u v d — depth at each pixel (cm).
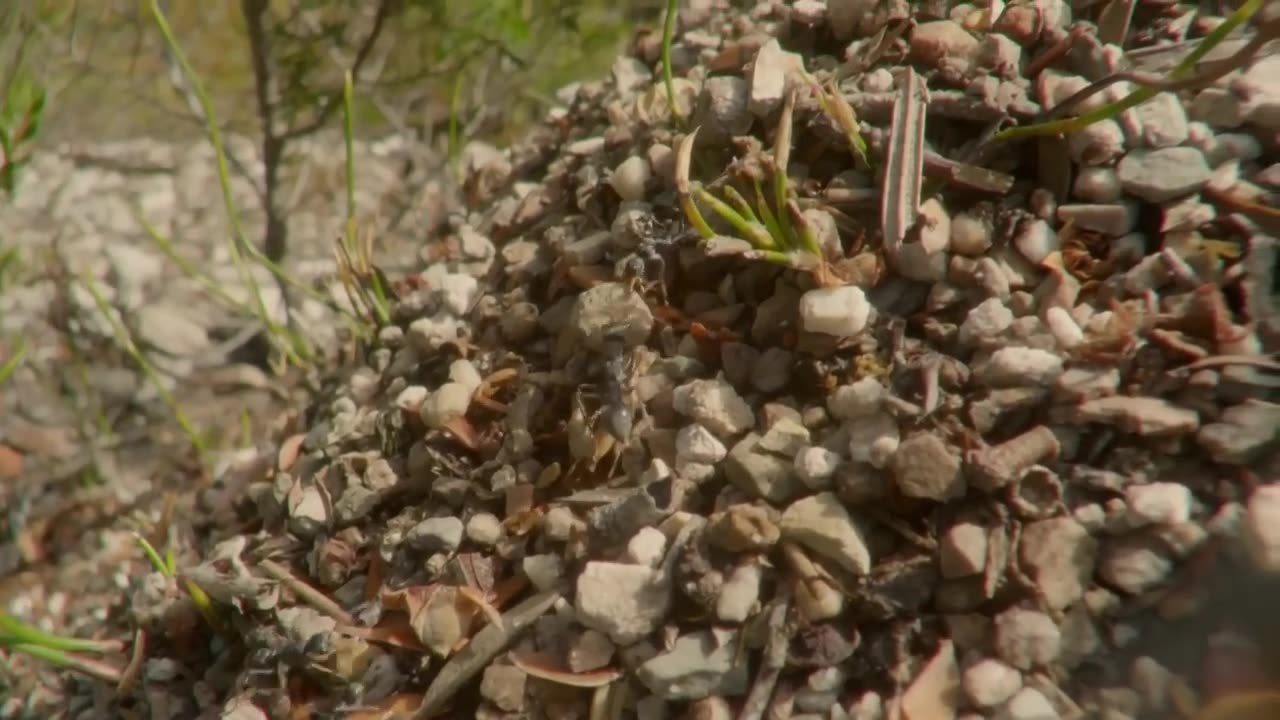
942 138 28
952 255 27
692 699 25
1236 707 23
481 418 29
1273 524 23
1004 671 23
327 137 53
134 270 48
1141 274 26
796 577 24
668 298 28
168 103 55
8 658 36
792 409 26
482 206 39
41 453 42
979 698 23
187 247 50
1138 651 23
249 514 34
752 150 28
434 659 27
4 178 42
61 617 38
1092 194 26
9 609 38
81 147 53
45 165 51
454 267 35
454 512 29
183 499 40
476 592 27
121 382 44
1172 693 23
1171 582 23
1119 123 26
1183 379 24
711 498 26
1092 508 24
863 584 24
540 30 52
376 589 28
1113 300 25
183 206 52
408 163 51
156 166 53
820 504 25
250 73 56
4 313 47
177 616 31
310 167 52
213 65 56
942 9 29
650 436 27
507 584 27
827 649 24
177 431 43
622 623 25
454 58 52
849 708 24
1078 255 26
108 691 33
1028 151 27
